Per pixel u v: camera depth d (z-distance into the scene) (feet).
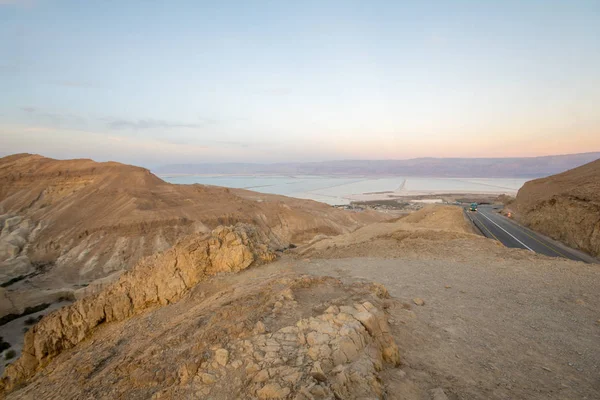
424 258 69.67
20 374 51.47
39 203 263.70
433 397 22.36
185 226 234.79
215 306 38.75
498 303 43.86
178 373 23.27
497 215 214.28
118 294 57.00
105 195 263.90
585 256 106.01
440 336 32.91
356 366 22.20
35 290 165.37
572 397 24.54
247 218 263.08
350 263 67.05
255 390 20.49
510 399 23.82
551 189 162.71
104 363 38.86
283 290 36.73
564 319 39.19
